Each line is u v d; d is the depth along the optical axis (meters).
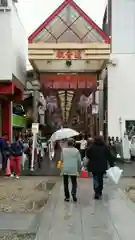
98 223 8.10
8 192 12.64
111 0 34.41
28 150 20.66
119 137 30.42
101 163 11.30
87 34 27.00
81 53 26.77
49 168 21.27
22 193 12.45
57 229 7.57
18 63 25.14
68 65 28.72
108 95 30.98
